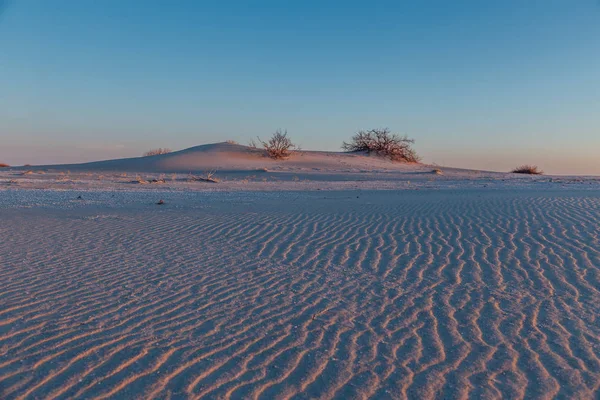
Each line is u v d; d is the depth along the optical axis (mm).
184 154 55781
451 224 11102
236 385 3906
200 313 5535
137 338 4789
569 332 5086
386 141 65312
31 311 5477
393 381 4020
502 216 12008
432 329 5156
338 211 13641
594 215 11797
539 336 4980
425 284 6770
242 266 7672
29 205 16172
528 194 18188
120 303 5812
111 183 29922
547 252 8445
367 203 15719
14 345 4562
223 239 9781
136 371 4098
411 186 27188
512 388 3924
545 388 3926
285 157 56969
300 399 3715
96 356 4367
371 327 5195
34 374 4008
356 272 7375
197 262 7895
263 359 4391
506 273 7297
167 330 5016
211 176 37875
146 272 7223
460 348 4676
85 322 5180
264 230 10727
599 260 7887
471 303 5984
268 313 5578
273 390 3840
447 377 4094
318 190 24016
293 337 4898
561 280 6934
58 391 3746
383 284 6762
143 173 41344
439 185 28078
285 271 7398
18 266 7453
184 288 6465
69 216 13141
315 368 4230
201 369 4164
